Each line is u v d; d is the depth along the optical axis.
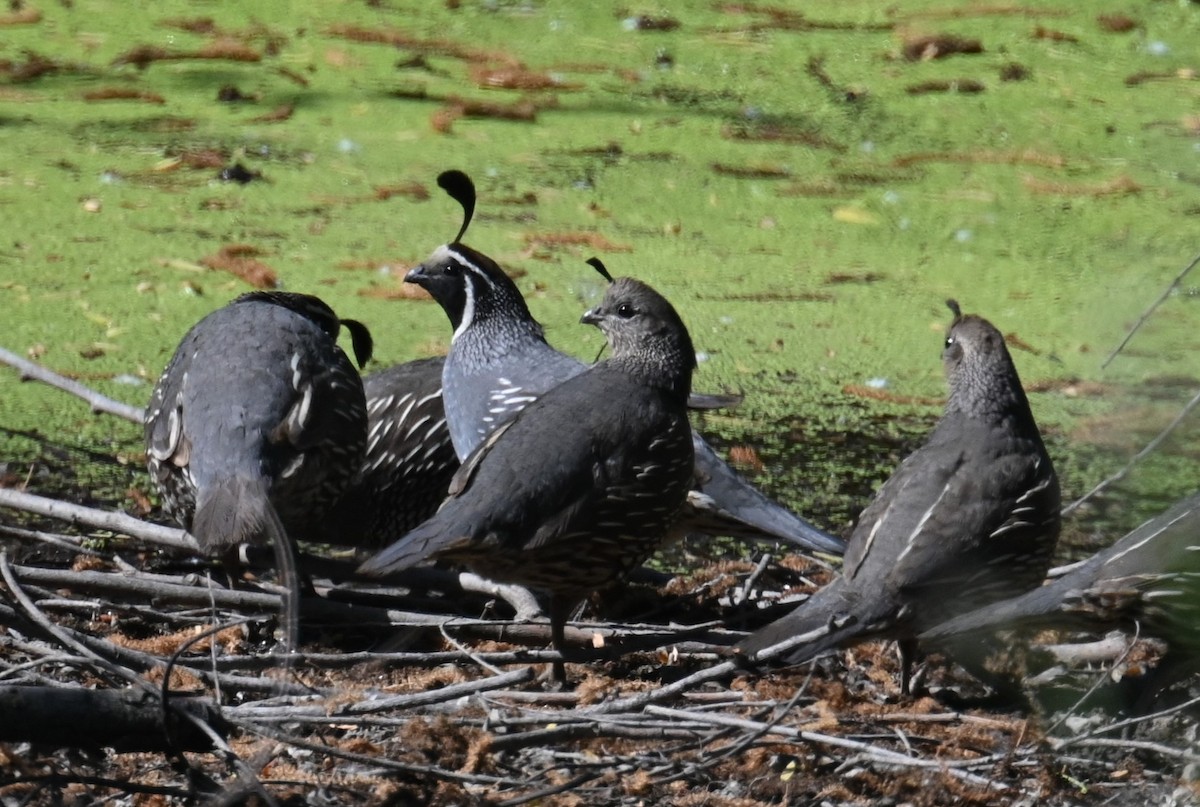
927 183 16.75
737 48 19.89
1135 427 12.47
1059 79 19.14
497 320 10.28
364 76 18.70
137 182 15.95
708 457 9.62
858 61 19.62
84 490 10.95
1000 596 8.50
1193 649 8.14
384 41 19.61
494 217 15.60
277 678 7.92
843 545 9.31
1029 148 17.50
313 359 9.02
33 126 17.06
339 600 9.16
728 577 9.95
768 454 12.19
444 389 10.29
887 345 13.82
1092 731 7.66
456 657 8.32
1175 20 20.83
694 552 10.81
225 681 7.79
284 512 8.80
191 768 6.73
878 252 15.44
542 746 7.55
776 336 13.87
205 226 15.08
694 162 17.05
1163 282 14.73
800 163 17.16
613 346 8.94
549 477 8.23
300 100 18.03
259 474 8.51
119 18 19.94
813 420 12.73
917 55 19.67
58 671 8.03
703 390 12.98
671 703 8.12
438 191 16.08
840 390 13.16
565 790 6.89
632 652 8.76
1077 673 8.77
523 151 17.17
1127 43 20.12
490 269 10.34
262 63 18.91
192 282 13.99
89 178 15.97
